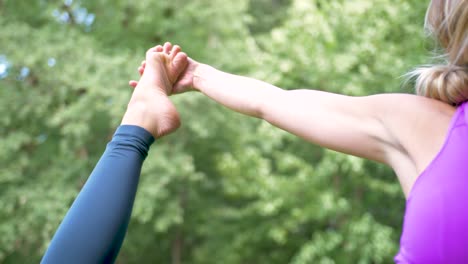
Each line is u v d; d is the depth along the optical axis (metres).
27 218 7.78
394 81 7.80
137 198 7.88
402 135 0.87
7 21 8.52
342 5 8.79
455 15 0.83
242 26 9.98
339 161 8.19
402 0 7.95
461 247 0.76
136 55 8.29
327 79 8.57
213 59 9.09
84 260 0.94
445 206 0.78
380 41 8.10
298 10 8.70
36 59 7.70
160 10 8.85
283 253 10.17
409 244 0.81
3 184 8.19
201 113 8.66
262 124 8.76
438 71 0.88
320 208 8.32
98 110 8.10
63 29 8.41
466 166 0.78
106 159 1.06
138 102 1.21
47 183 8.12
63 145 8.10
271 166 11.25
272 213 9.08
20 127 8.65
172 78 1.31
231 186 9.09
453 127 0.82
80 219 0.97
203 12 8.84
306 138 1.00
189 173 8.66
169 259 11.43
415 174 0.86
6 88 8.32
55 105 8.70
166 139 8.96
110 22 8.88
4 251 8.07
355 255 8.23
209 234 10.51
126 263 10.69
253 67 9.13
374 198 9.30
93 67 8.26
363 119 0.94
